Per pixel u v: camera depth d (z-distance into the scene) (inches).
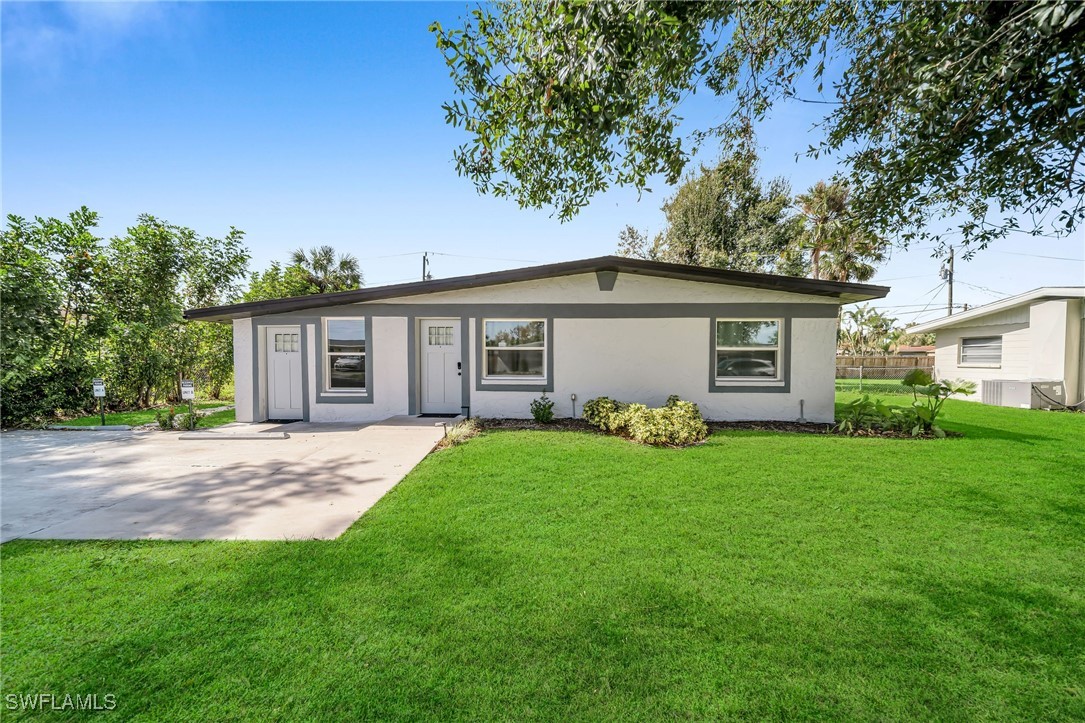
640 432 269.9
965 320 573.3
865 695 76.7
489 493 179.5
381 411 365.4
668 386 350.6
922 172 153.9
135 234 438.3
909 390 666.2
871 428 308.2
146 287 450.3
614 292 352.2
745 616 98.6
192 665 82.8
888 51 143.3
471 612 99.6
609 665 83.3
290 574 116.0
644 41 110.7
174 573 116.5
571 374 355.9
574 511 160.7
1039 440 283.6
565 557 126.1
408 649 87.4
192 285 505.0
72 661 83.7
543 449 251.4
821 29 164.7
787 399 344.2
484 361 363.9
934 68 115.5
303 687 77.7
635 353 351.9
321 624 95.0
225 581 112.5
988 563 123.7
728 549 131.3
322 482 196.9
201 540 137.2
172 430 338.6
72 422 385.1
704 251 802.8
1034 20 99.5
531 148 164.7
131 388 472.7
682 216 839.1
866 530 145.0
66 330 400.2
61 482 198.5
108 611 99.5
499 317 358.6
